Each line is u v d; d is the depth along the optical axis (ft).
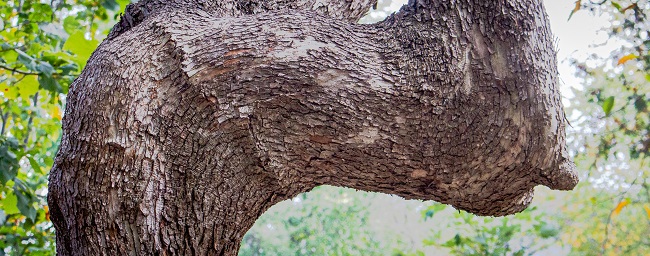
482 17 4.76
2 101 12.98
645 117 11.37
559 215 16.69
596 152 12.42
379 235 30.76
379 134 4.74
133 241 4.68
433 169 4.85
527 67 4.72
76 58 9.12
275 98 4.74
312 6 5.89
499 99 4.70
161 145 4.73
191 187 4.81
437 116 4.72
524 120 4.72
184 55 4.79
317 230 31.68
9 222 12.40
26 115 13.26
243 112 4.75
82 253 4.71
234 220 5.02
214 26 4.98
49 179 4.96
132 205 4.66
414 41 4.85
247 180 4.95
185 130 4.75
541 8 4.98
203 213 4.87
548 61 4.88
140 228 4.67
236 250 5.21
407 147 4.77
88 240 4.68
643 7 10.69
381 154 4.79
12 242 10.74
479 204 5.20
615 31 10.96
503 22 4.74
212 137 4.78
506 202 5.19
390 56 4.84
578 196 16.06
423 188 5.03
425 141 4.76
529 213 11.73
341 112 4.72
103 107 4.71
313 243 31.50
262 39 4.82
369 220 31.27
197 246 4.89
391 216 30.86
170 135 4.74
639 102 10.71
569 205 16.30
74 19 11.24
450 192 5.01
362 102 4.72
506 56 4.72
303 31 4.88
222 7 5.50
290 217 32.37
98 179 4.66
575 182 5.06
